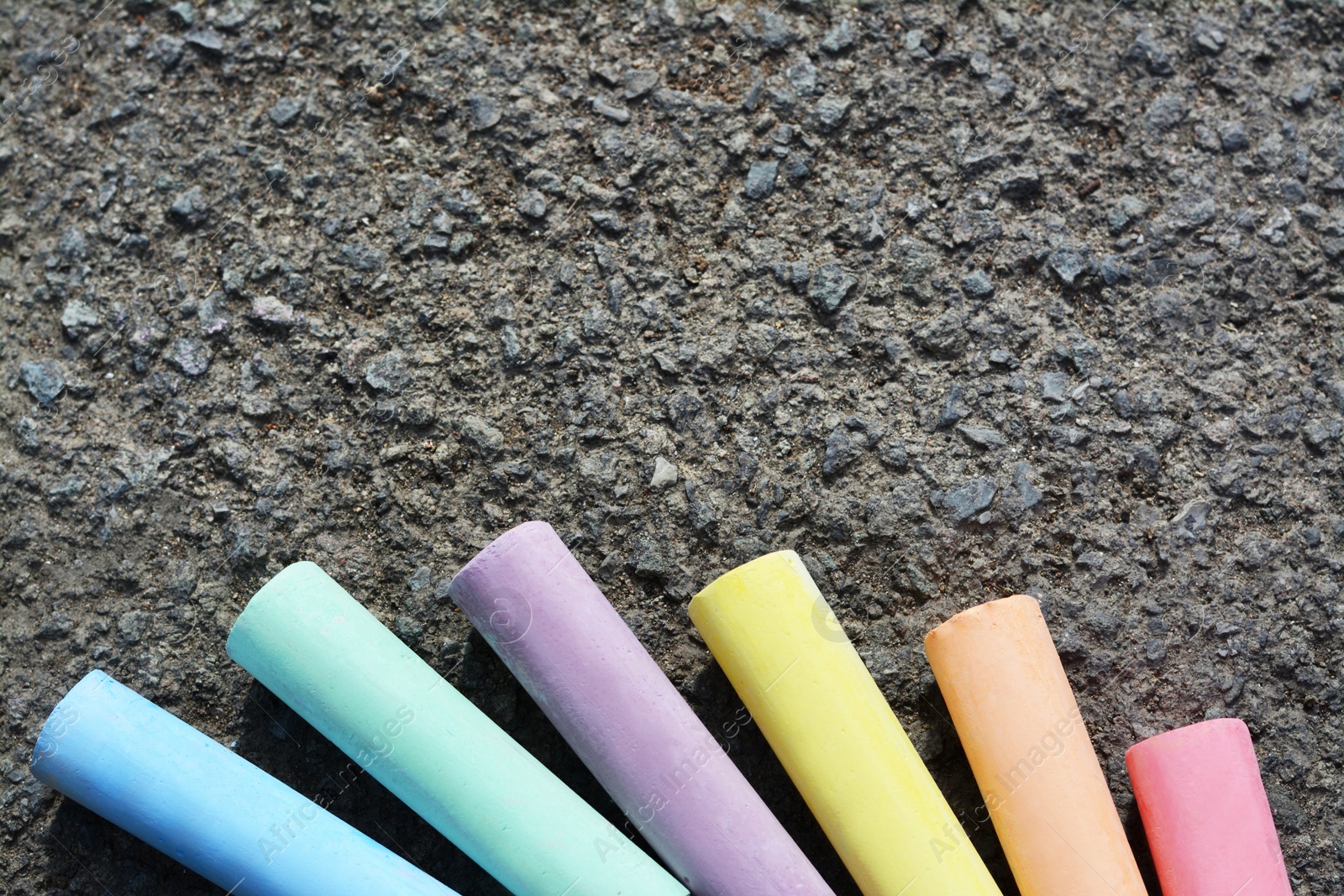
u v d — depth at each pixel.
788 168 0.41
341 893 0.35
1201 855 0.36
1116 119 0.42
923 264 0.40
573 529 0.39
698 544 0.39
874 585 0.39
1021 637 0.36
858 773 0.36
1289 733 0.39
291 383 0.40
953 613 0.39
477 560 0.36
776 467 0.39
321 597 0.36
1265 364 0.40
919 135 0.41
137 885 0.38
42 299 0.40
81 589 0.39
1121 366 0.40
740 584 0.36
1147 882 0.38
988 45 0.42
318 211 0.41
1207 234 0.41
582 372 0.40
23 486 0.39
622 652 0.36
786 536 0.39
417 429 0.39
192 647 0.38
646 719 0.36
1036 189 0.41
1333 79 0.42
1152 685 0.39
